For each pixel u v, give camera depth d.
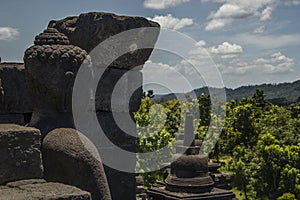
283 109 36.94
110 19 4.50
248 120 28.55
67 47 3.93
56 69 3.83
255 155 23.81
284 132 29.45
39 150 3.33
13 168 3.20
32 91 3.97
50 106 3.89
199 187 13.59
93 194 3.54
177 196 13.16
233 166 23.23
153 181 14.61
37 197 2.82
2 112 4.51
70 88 3.86
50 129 3.77
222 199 13.56
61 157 3.54
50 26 4.88
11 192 2.93
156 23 4.91
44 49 3.86
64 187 3.07
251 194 23.02
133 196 4.84
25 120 4.70
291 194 20.97
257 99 44.69
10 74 4.57
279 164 22.84
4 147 3.17
